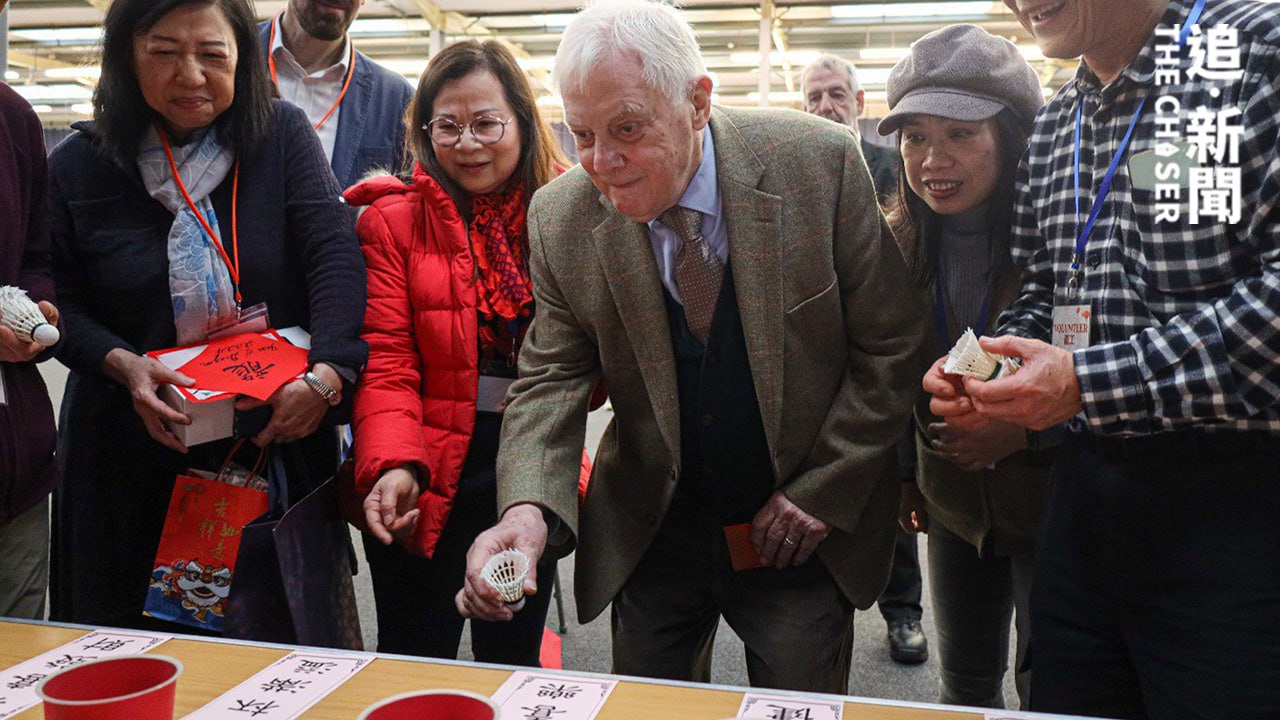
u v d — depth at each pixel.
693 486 1.53
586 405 1.56
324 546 1.60
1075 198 1.31
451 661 1.10
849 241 1.42
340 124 2.52
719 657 2.89
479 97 1.72
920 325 1.51
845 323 1.49
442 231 1.74
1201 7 1.16
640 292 1.43
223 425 1.58
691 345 1.47
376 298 1.74
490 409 1.76
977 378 1.19
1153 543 1.17
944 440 1.62
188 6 1.55
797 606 1.51
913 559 2.87
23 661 1.09
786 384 1.44
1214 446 1.12
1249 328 1.05
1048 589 1.31
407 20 10.30
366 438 1.65
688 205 1.39
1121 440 1.19
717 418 1.47
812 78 3.40
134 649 1.13
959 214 1.71
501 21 10.52
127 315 1.67
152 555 1.71
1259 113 1.08
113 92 1.61
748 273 1.39
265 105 1.70
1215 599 1.12
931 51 1.65
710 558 1.57
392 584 1.82
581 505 1.68
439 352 1.73
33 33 10.99
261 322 1.68
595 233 1.45
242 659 1.10
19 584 1.59
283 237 1.71
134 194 1.67
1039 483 1.63
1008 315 1.49
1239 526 1.11
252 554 1.51
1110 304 1.23
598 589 1.57
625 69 1.22
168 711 0.81
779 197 1.39
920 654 2.84
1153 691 1.19
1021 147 1.63
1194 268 1.14
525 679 1.04
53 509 1.77
